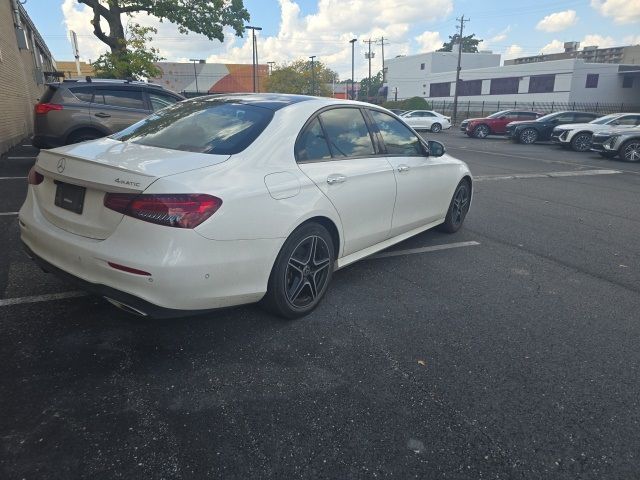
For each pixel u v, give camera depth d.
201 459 2.08
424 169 4.62
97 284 2.58
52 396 2.43
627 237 6.00
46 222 2.90
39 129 8.02
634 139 14.50
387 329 3.30
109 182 2.52
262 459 2.09
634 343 3.27
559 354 3.08
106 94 8.40
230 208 2.61
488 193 8.77
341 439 2.24
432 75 59.25
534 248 5.39
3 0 13.69
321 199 3.24
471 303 3.80
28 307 3.33
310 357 2.91
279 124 3.18
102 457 2.05
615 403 2.60
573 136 18.08
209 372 2.70
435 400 2.56
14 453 2.04
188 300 2.54
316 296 3.48
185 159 2.75
